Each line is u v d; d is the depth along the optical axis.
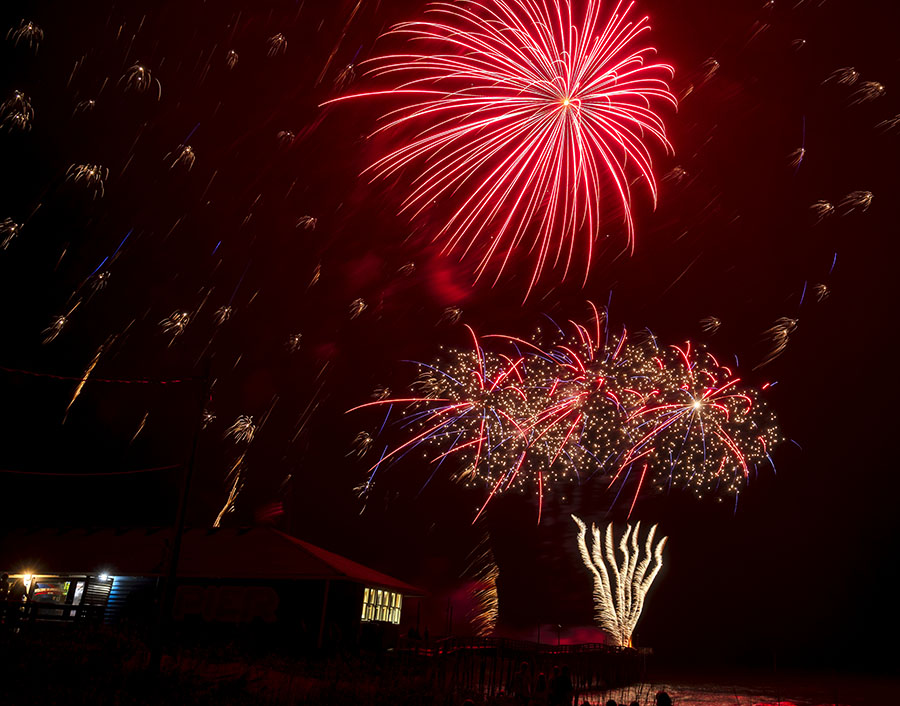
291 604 26.48
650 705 29.59
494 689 24.80
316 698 17.53
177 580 27.22
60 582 28.83
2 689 14.38
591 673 34.53
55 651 17.45
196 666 19.03
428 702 19.39
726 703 31.86
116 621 27.17
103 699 14.70
